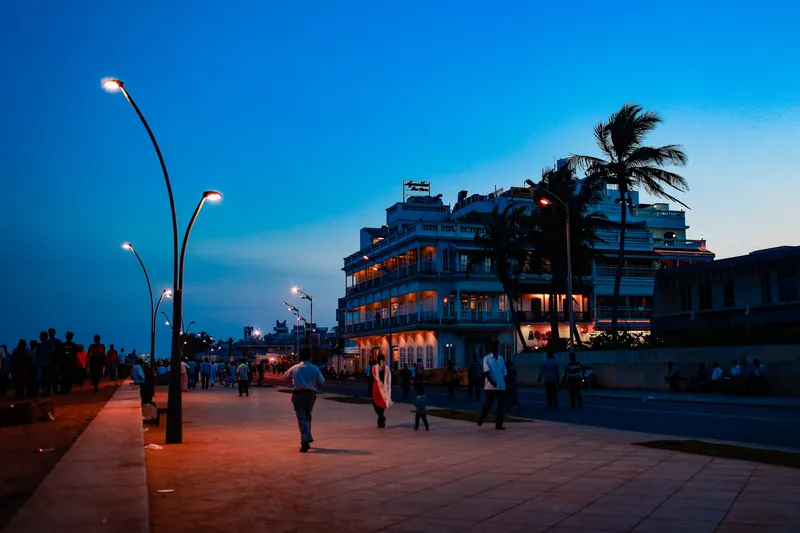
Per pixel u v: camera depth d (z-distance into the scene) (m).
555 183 52.19
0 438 12.66
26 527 4.94
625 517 7.05
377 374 17.73
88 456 8.53
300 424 12.66
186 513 7.24
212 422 19.91
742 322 39.34
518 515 7.19
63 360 27.05
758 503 7.59
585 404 27.48
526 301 66.69
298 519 6.99
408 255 67.31
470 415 21.38
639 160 47.44
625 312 68.56
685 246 73.62
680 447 12.27
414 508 7.54
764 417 19.97
